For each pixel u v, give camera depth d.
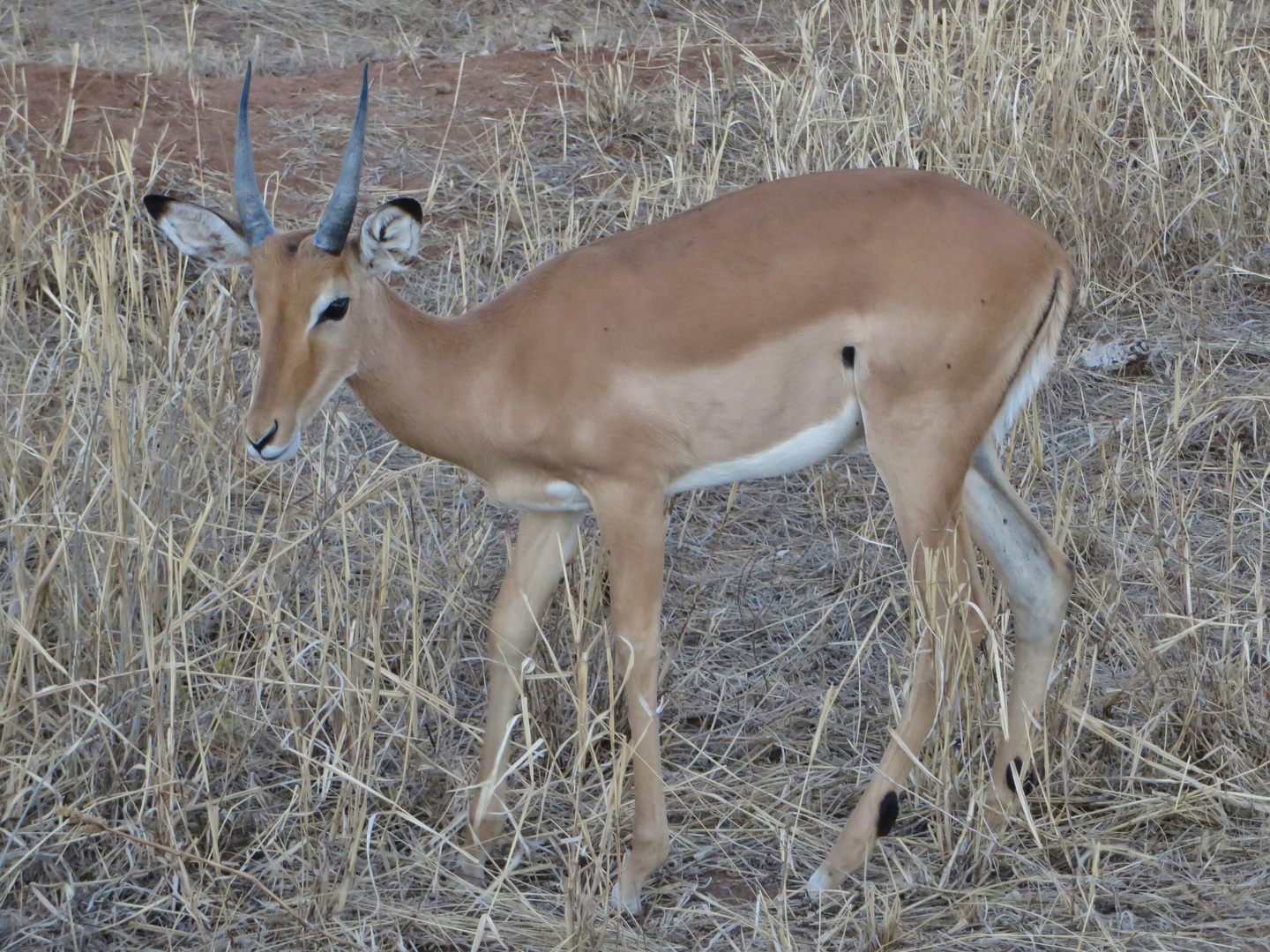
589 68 23.45
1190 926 9.38
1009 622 12.54
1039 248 10.35
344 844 10.22
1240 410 15.41
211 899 9.74
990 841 10.12
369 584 12.97
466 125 21.45
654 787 10.05
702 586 13.39
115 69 23.64
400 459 15.09
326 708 11.11
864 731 11.90
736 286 10.09
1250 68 21.73
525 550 10.84
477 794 10.41
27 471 12.78
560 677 10.91
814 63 21.22
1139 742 10.72
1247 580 13.08
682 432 10.17
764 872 10.34
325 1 29.28
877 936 9.30
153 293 16.48
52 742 10.38
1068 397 16.30
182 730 10.92
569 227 17.55
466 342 10.27
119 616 11.31
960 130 18.97
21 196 17.88
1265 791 10.61
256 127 21.05
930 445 10.20
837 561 14.07
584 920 9.32
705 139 21.05
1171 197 19.09
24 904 9.59
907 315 9.95
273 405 9.59
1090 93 20.84
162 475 12.38
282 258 9.66
